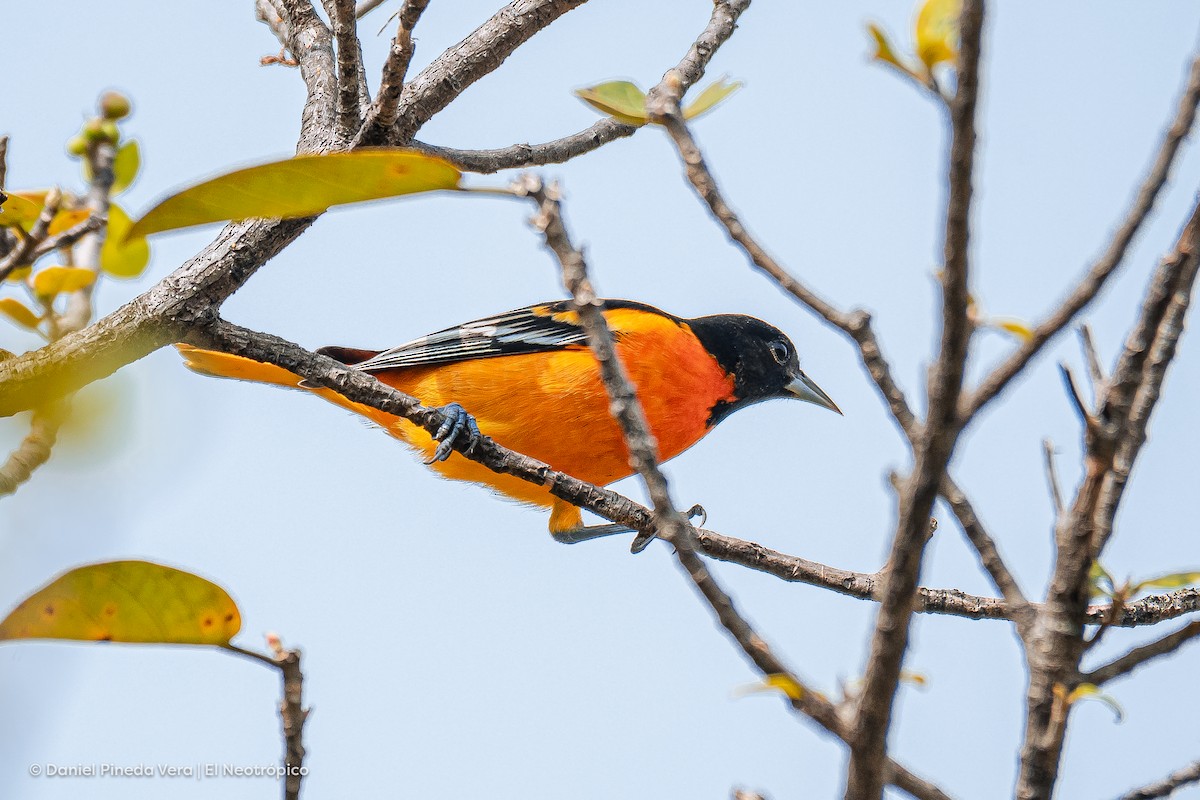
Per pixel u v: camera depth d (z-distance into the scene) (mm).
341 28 9172
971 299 4570
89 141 8492
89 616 6121
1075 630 5234
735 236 5730
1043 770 5184
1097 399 5121
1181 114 4488
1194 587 9242
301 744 6523
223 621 6293
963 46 4297
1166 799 5750
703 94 6301
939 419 4664
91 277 8180
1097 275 4566
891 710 4973
